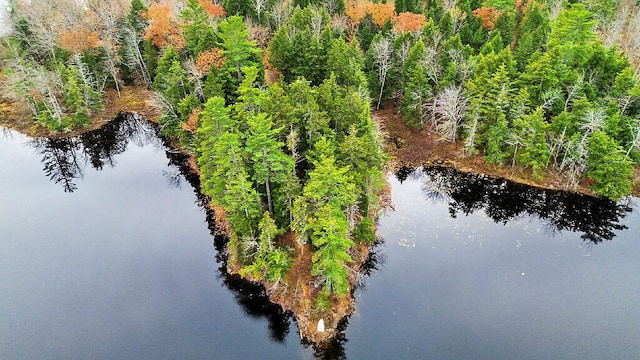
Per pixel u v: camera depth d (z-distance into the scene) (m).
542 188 50.94
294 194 35.94
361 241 40.75
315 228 31.69
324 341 33.50
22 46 70.81
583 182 50.78
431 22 61.09
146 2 78.56
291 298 36.44
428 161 56.72
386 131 60.00
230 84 51.53
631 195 48.94
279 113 39.53
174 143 60.97
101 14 71.50
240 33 49.84
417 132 61.28
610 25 70.94
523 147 52.06
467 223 46.53
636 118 48.41
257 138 33.94
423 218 47.09
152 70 68.38
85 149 63.00
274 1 70.38
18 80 61.78
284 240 39.66
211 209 48.50
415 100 58.16
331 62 55.53
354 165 38.28
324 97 43.97
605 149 45.81
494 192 51.44
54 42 69.06
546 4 77.94
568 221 47.16
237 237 39.84
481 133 54.88
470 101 53.41
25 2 76.19
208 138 39.94
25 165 59.34
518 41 62.47
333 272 32.12
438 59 58.28
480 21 67.62
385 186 52.00
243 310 36.72
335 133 42.22
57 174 57.47
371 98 59.75
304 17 64.31
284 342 34.09
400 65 60.50
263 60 60.88
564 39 56.06
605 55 51.91
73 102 65.06
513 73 52.47
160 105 60.03
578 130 48.53
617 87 48.62
